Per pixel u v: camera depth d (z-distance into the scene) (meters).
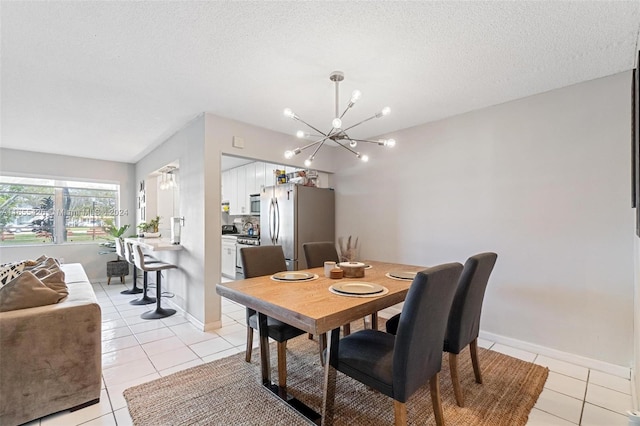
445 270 1.45
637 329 2.00
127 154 5.17
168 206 5.39
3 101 2.87
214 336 3.02
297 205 4.06
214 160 3.23
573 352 2.48
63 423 1.73
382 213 3.92
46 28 1.79
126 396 1.97
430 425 1.71
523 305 2.75
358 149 4.22
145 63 2.20
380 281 2.17
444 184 3.31
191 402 1.91
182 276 3.70
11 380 1.67
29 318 1.72
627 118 2.29
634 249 2.20
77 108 3.05
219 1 1.57
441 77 2.41
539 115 2.68
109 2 1.57
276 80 2.46
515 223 2.81
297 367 2.40
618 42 1.93
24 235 5.02
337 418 1.78
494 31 1.83
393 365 1.39
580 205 2.47
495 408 1.87
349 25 1.77
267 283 2.09
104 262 5.65
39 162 4.95
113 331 3.15
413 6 1.61
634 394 1.97
